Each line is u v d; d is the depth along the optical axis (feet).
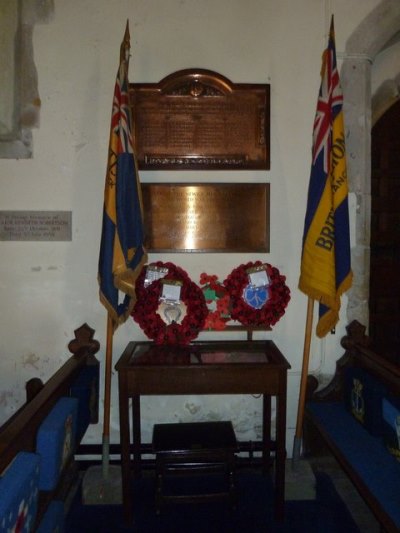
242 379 6.47
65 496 7.08
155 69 8.02
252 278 7.62
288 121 8.11
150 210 8.01
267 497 7.10
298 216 8.16
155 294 7.39
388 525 4.74
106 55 7.97
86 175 8.03
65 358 8.13
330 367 8.25
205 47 8.03
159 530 6.37
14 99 7.89
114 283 6.72
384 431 6.17
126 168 6.85
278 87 8.09
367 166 8.16
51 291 8.09
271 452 8.29
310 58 8.07
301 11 8.05
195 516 6.66
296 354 8.23
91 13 7.95
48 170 8.00
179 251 8.02
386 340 10.75
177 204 8.03
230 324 8.07
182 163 7.98
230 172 8.11
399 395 5.89
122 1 7.96
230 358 6.88
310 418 7.80
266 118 8.00
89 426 8.14
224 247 8.07
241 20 8.04
